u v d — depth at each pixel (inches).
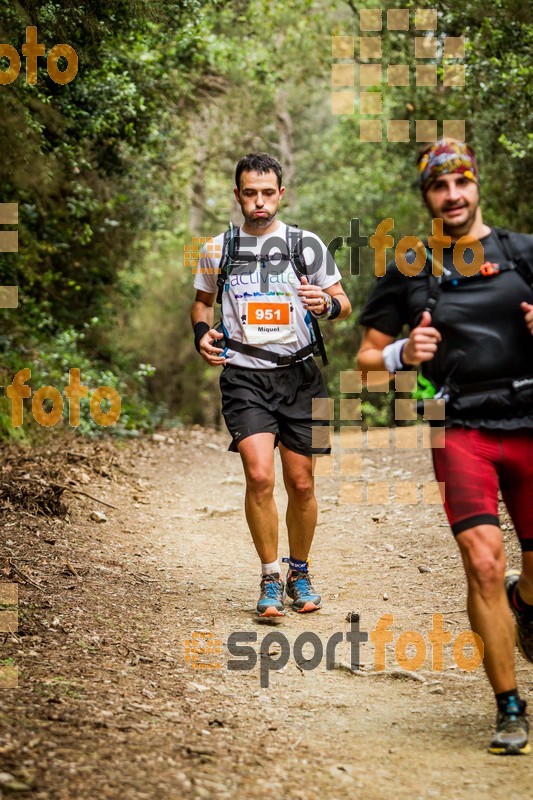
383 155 882.1
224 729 157.2
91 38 386.0
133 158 620.7
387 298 163.0
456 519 154.8
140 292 793.6
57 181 520.1
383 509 364.8
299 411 232.5
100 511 336.8
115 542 297.0
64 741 138.4
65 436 477.7
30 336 574.6
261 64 797.9
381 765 145.9
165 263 1141.7
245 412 229.3
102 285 711.7
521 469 157.5
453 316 156.2
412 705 176.7
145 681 177.3
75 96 443.8
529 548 162.6
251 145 1039.0
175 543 313.7
